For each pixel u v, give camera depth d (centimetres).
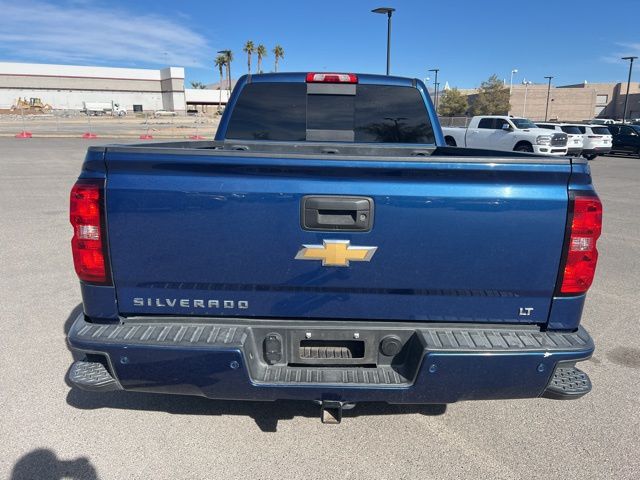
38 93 10231
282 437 302
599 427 317
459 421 323
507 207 234
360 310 248
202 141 408
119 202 237
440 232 237
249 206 235
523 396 250
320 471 274
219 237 239
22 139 2944
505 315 248
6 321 457
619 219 998
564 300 246
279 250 239
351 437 303
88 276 246
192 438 300
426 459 285
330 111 433
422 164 232
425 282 243
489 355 235
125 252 242
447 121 3862
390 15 2155
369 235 237
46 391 346
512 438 305
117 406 332
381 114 437
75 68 10475
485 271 241
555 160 234
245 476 269
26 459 279
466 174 233
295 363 254
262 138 433
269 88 430
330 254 239
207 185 234
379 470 275
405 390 242
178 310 251
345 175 234
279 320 252
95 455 283
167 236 239
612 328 469
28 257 651
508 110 7544
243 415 324
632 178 1739
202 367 239
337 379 246
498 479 270
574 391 252
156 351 238
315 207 235
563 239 238
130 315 253
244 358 238
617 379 376
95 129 4197
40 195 1094
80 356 394
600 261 696
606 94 9762
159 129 4369
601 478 271
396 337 249
